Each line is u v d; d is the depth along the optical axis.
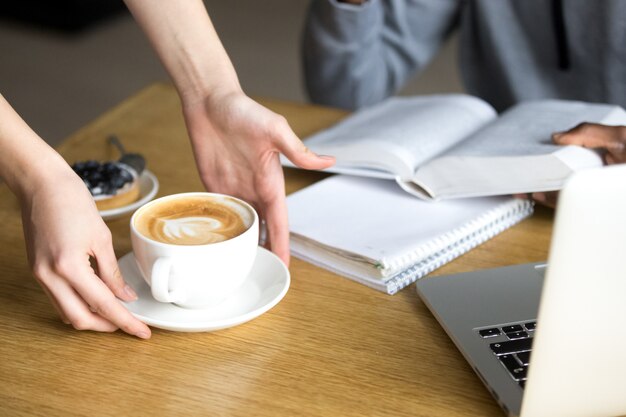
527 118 1.10
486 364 0.72
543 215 1.04
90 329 0.79
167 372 0.73
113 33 4.12
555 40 1.56
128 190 1.04
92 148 1.24
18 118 0.78
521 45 1.61
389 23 1.72
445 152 1.05
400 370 0.74
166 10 0.94
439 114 1.18
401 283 0.87
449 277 0.87
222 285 0.77
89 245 0.75
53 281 0.74
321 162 0.89
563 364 0.60
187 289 0.76
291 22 4.35
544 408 0.62
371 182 1.08
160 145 1.26
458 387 0.71
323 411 0.68
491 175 0.97
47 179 0.77
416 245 0.90
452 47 4.00
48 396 0.70
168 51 0.95
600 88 1.56
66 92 3.45
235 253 0.76
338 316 0.82
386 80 1.79
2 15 4.23
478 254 0.95
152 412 0.68
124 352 0.76
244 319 0.77
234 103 0.91
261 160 0.91
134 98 1.44
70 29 4.09
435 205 1.01
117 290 0.78
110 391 0.71
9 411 0.68
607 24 1.49
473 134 1.10
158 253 0.75
